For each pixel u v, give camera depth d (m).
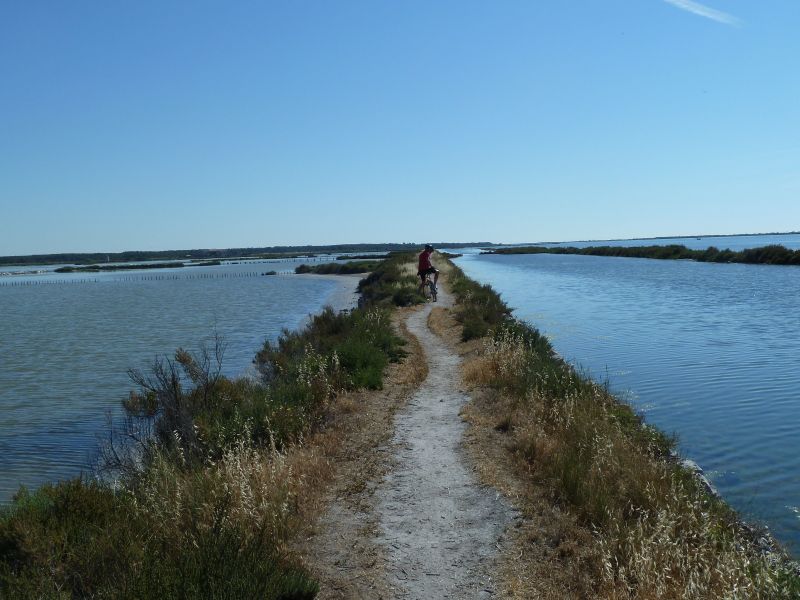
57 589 4.98
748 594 4.95
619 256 113.75
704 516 6.34
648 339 21.14
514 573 5.68
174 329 29.30
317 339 17.39
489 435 9.49
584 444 8.27
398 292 28.12
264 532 5.82
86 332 29.11
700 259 80.44
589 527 6.46
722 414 12.04
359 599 5.30
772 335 21.41
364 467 8.28
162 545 5.51
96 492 6.77
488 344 15.24
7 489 9.43
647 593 5.05
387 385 12.77
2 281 108.38
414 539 6.36
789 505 7.93
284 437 9.16
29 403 15.09
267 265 150.75
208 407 11.07
